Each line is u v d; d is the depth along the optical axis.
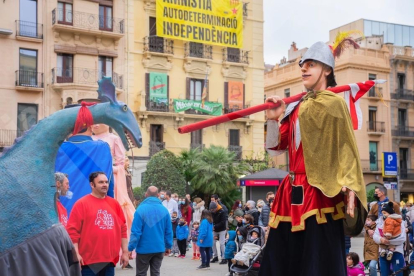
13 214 2.04
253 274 5.96
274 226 2.04
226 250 6.46
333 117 1.90
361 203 1.84
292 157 2.04
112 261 2.89
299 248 1.99
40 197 2.06
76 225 2.83
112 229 2.87
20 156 2.02
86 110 1.82
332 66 2.06
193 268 3.67
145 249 2.84
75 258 2.33
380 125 27.94
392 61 27.12
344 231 2.05
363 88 2.17
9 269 2.02
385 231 6.24
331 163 1.90
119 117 1.82
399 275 6.25
